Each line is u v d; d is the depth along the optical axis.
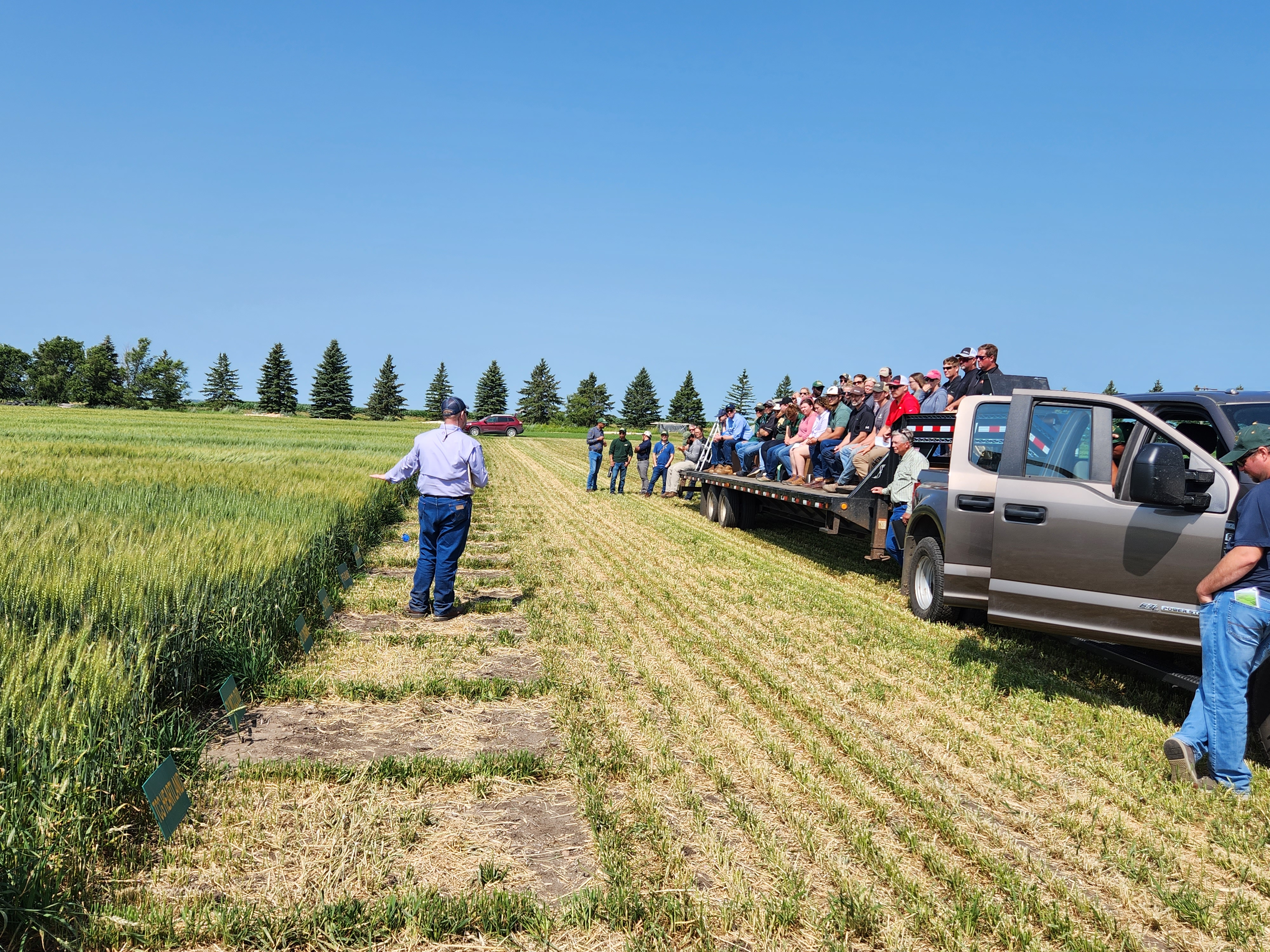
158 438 32.03
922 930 2.85
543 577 9.15
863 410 10.53
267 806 3.54
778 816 3.65
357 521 10.23
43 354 128.38
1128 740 4.66
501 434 62.94
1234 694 4.02
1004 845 3.49
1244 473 5.18
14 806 2.70
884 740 4.60
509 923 2.78
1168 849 3.48
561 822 3.56
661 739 4.41
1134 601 5.02
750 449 14.45
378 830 3.40
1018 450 5.59
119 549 5.77
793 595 8.52
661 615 7.48
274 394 121.75
